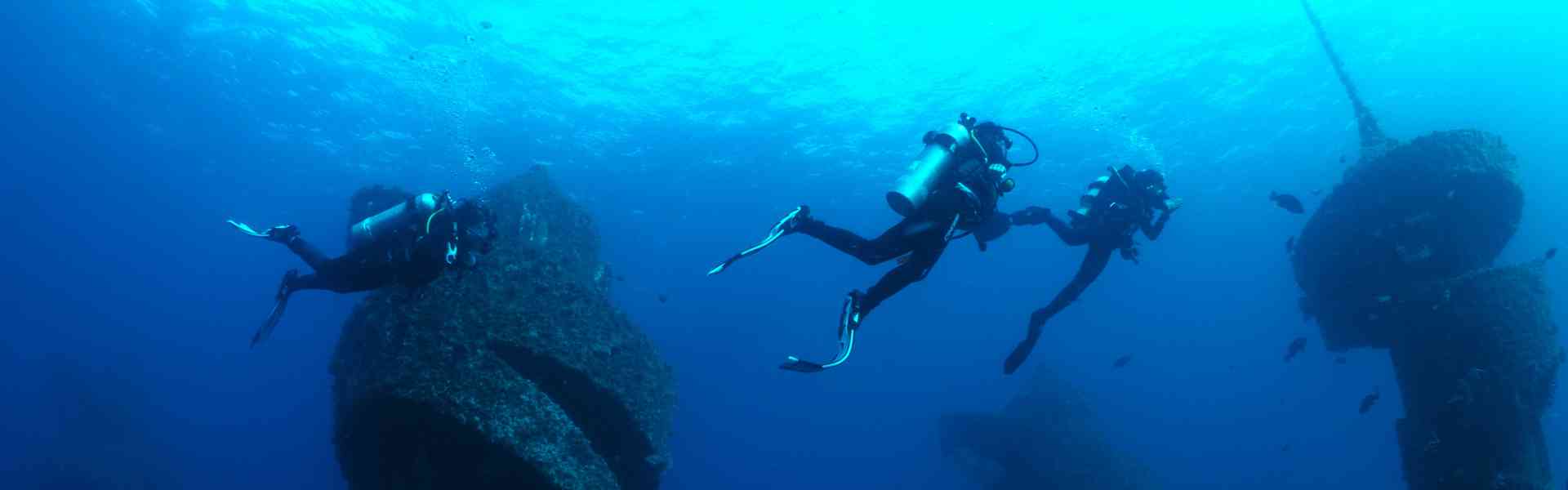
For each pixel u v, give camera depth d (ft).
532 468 25.72
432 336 26.32
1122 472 77.66
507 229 32.94
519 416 26.30
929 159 14.17
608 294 40.70
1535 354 31.99
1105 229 20.66
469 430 25.08
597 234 42.52
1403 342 34.71
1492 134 34.45
